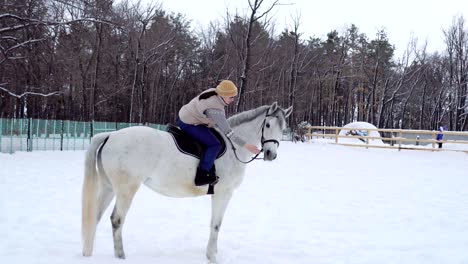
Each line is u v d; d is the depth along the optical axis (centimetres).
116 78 3441
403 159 2002
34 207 708
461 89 4647
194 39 4241
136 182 471
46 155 1606
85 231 456
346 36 5175
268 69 3662
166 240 574
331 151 2391
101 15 2503
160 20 3516
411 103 5750
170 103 4106
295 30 3497
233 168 516
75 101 3478
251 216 747
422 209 852
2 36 1933
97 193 462
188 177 489
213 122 508
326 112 5406
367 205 883
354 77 5066
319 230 666
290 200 913
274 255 532
